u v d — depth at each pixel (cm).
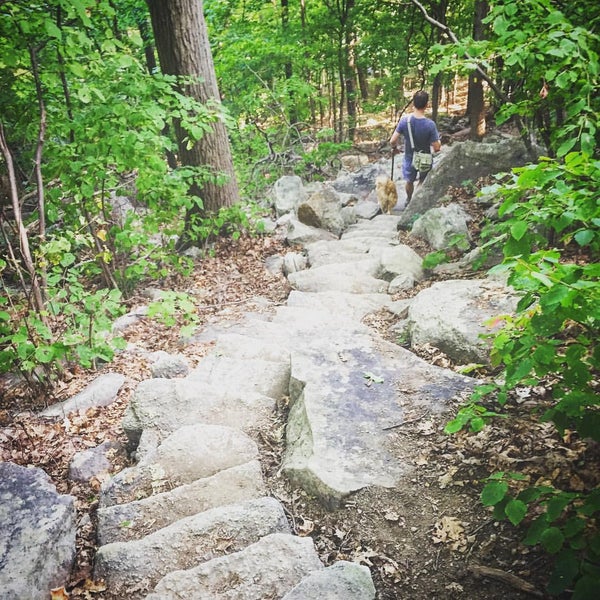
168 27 704
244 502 274
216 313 575
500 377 339
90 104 547
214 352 450
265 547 240
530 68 407
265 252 759
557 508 197
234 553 239
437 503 267
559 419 216
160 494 293
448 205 678
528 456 275
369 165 1170
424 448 299
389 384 354
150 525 279
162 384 385
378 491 276
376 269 611
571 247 452
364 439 309
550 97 411
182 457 322
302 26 1348
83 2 425
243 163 1227
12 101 520
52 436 385
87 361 405
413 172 805
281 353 438
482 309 411
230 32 1255
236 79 1259
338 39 1338
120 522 281
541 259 187
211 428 338
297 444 322
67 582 258
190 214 773
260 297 615
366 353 389
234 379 403
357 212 920
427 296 448
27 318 419
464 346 383
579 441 273
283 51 1206
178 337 526
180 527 263
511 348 227
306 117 1584
